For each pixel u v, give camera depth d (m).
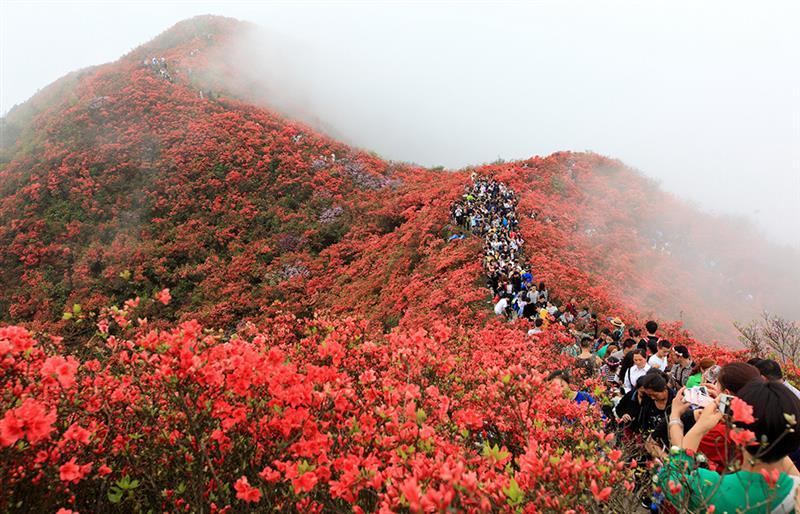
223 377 3.15
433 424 3.80
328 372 3.68
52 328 10.14
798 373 8.71
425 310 17.27
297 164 40.47
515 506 2.46
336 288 26.59
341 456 3.01
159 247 31.83
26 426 2.33
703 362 6.62
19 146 42.47
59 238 31.98
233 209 36.12
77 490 3.01
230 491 3.09
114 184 36.44
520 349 8.73
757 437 2.34
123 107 43.19
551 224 26.91
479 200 26.83
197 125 42.22
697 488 2.48
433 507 2.03
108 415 3.13
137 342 3.39
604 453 3.22
